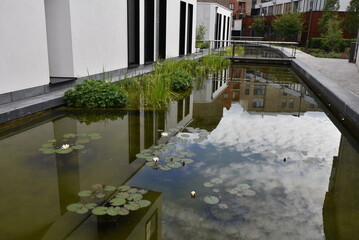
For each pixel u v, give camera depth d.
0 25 4.31
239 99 6.82
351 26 21.23
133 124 4.54
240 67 12.88
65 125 4.35
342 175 3.14
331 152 3.80
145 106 5.59
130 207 2.33
